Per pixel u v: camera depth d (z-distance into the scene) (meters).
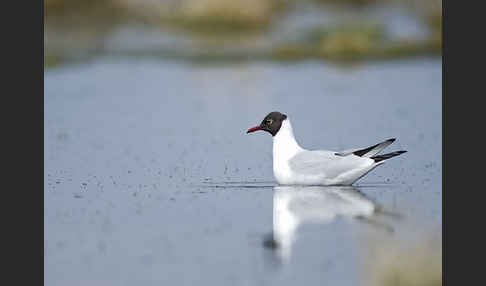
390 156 16.02
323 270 11.43
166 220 13.82
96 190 15.77
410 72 28.38
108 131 20.94
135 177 16.72
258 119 22.11
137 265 11.68
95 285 10.97
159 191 15.68
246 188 15.95
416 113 22.09
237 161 18.06
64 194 15.49
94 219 13.93
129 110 23.48
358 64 30.69
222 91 26.03
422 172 16.83
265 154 18.75
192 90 26.39
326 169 15.96
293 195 15.41
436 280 11.16
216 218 13.89
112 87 26.98
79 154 18.61
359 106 23.11
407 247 12.26
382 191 15.58
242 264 11.68
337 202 14.86
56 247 12.51
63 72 29.97
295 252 12.14
